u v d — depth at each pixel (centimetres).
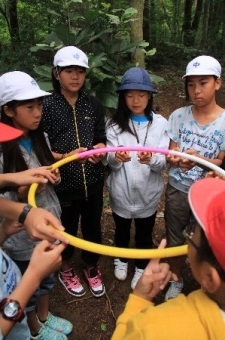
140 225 287
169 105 760
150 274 121
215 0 1473
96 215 277
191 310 90
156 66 1081
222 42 1375
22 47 1000
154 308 95
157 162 252
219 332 85
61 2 444
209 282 89
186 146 245
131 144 256
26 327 145
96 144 265
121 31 465
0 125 136
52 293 287
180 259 262
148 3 1259
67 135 248
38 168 178
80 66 235
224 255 83
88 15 416
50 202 209
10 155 185
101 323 265
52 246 129
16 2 1091
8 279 129
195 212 94
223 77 934
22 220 145
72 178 251
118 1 764
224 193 93
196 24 1617
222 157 238
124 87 243
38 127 200
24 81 187
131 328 93
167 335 86
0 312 115
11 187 179
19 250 198
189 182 245
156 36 1384
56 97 247
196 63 227
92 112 256
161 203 398
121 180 264
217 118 235
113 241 344
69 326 254
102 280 302
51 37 423
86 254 279
